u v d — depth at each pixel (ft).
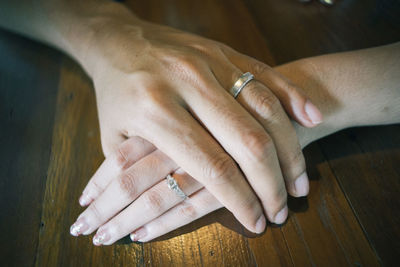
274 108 0.79
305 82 0.91
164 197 0.82
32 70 1.16
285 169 0.83
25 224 0.87
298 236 0.82
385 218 0.82
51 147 0.99
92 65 1.01
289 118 0.86
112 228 0.83
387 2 1.21
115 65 0.92
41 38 1.19
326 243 0.81
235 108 0.78
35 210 0.89
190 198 0.84
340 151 0.93
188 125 0.79
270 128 0.80
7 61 1.19
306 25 1.20
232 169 0.77
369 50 0.94
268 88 0.83
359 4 1.23
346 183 0.88
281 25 1.21
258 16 1.26
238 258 0.81
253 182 0.78
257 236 0.83
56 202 0.90
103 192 0.84
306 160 0.92
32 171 0.95
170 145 0.79
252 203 0.78
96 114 1.04
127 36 0.98
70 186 0.92
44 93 1.10
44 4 1.15
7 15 1.20
